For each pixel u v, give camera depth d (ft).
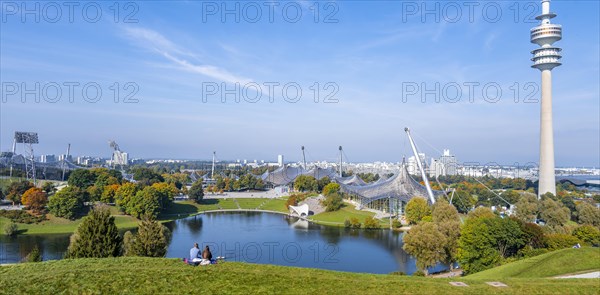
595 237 331.16
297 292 122.11
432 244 288.30
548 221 437.99
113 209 616.80
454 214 399.03
